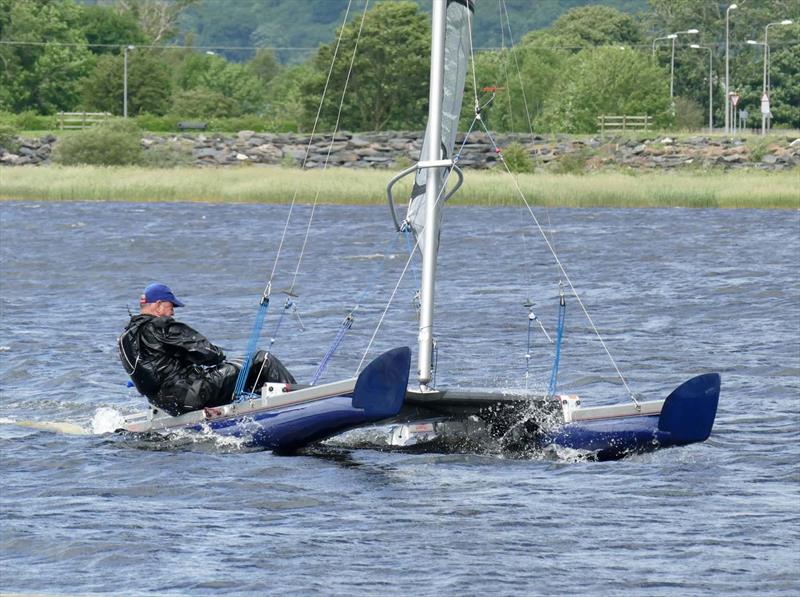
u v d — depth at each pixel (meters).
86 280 103.31
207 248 130.50
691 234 148.88
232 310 85.38
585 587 31.06
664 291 95.62
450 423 46.16
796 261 117.88
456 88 45.56
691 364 64.50
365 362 65.69
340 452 45.06
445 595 30.45
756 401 55.16
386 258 121.81
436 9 44.69
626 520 36.72
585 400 55.97
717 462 43.97
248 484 40.28
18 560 32.94
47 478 41.06
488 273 109.31
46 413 52.41
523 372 62.94
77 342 70.75
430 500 38.69
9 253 124.12
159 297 47.16
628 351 68.62
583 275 107.44
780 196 199.50
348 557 33.25
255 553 33.47
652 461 44.16
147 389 46.47
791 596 30.50
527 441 44.97
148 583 31.23
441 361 65.88
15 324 77.94
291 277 105.81
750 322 79.69
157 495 39.06
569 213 186.00
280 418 44.50
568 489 40.16
